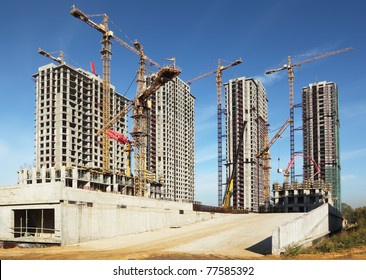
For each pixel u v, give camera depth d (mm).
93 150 170750
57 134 159500
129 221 60625
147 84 124688
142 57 107312
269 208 129625
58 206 47812
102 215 54906
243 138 188375
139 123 103500
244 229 59250
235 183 182250
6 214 52406
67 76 165625
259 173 189000
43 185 49750
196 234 56500
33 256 35938
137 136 103500
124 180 120500
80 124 167875
